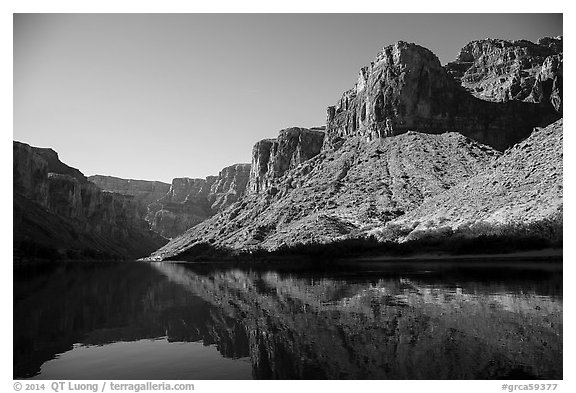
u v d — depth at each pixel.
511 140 189.88
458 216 86.88
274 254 112.06
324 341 21.20
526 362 17.33
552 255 61.53
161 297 40.47
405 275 51.91
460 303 29.09
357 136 195.25
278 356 19.19
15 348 21.75
